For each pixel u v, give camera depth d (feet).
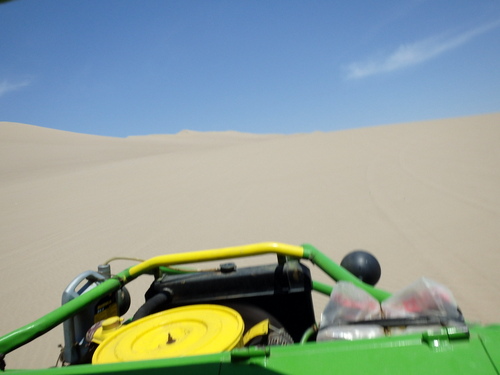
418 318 6.27
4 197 76.23
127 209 54.44
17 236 45.85
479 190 38.83
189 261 10.38
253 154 102.42
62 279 29.01
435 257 23.97
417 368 4.74
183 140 276.62
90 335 9.29
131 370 5.36
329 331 6.32
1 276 31.35
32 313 23.45
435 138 88.02
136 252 33.94
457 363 4.73
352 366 4.89
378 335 6.11
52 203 65.77
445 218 31.68
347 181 53.88
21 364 17.65
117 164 116.98
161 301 9.98
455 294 18.86
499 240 25.23
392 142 91.35
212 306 8.45
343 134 124.16
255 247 10.12
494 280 19.81
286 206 44.34
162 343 7.26
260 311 10.07
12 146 186.91
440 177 47.73
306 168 70.44
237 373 5.05
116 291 11.60
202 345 6.86
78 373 5.46
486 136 78.33
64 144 207.10
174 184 71.61
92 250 36.14
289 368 5.00
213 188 62.85
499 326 5.61
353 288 7.10
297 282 10.11
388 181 49.90
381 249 26.86
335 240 30.35
